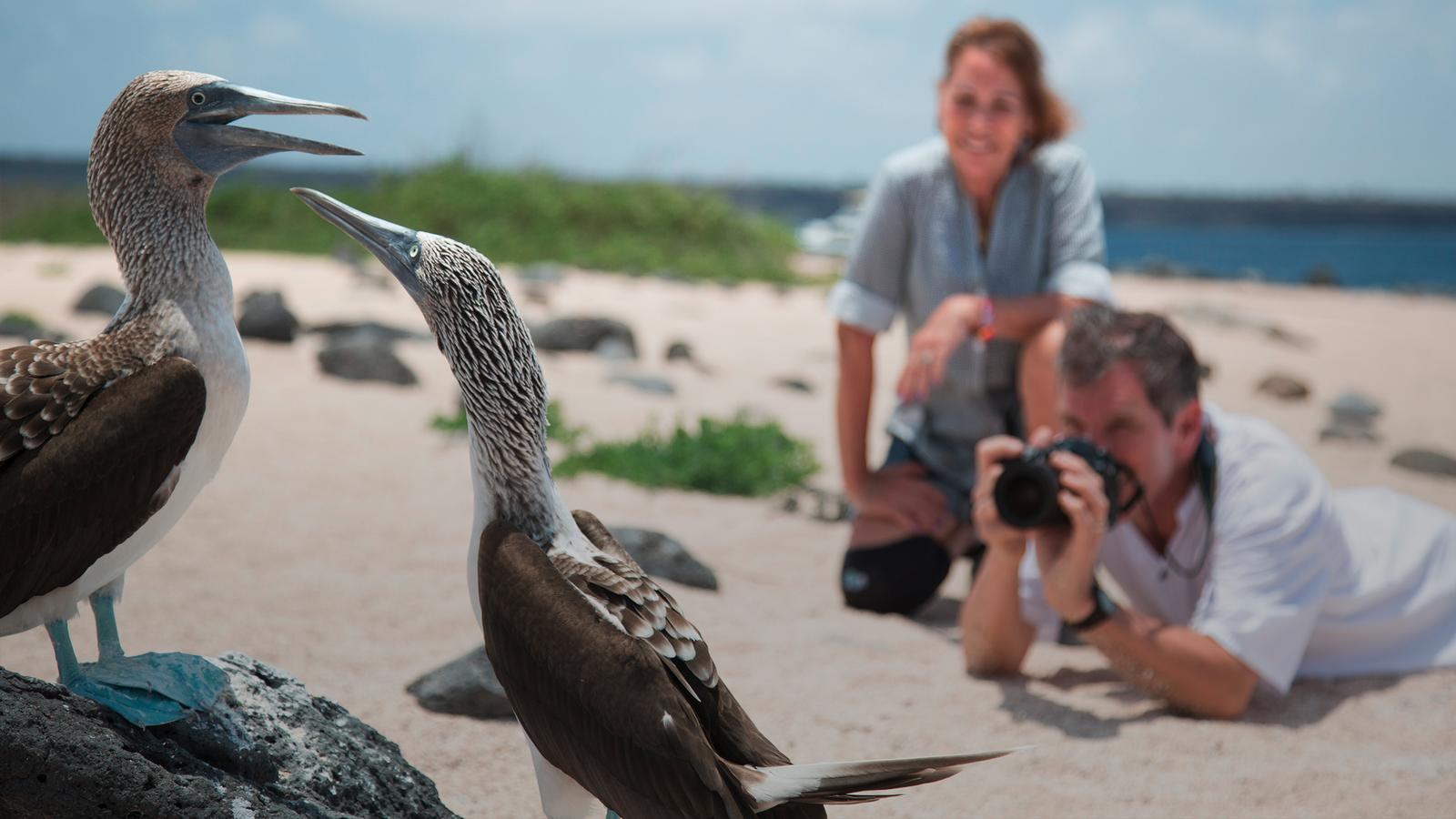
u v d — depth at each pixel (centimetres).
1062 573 410
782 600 543
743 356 1260
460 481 673
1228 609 415
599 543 265
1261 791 359
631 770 224
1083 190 555
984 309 533
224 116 261
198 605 463
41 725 228
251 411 794
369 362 913
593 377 1022
